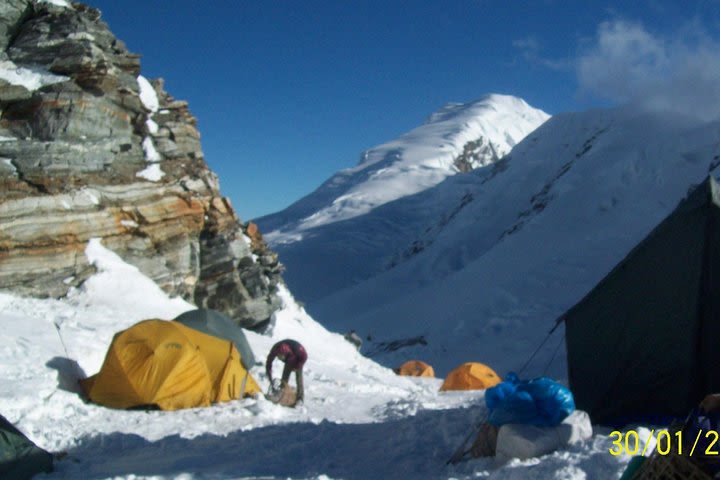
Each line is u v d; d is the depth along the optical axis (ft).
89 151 74.74
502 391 24.56
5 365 40.47
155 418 36.27
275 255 102.27
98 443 29.99
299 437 31.37
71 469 24.86
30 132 71.41
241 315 88.74
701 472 16.10
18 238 65.46
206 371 40.75
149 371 38.91
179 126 89.76
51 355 43.75
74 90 73.77
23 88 71.36
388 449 28.17
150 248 79.46
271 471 24.39
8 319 51.03
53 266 67.46
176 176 86.28
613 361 30.35
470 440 26.66
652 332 29.32
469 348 199.82
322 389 54.44
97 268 70.90
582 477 18.98
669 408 28.55
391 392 59.67
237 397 42.55
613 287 30.91
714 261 28.32
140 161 82.48
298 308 100.42
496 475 20.22
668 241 29.50
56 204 69.00
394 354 212.02
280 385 44.83
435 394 59.06
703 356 28.12
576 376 31.65
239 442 30.32
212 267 88.53
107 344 49.96
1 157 67.56
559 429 22.75
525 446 21.84
